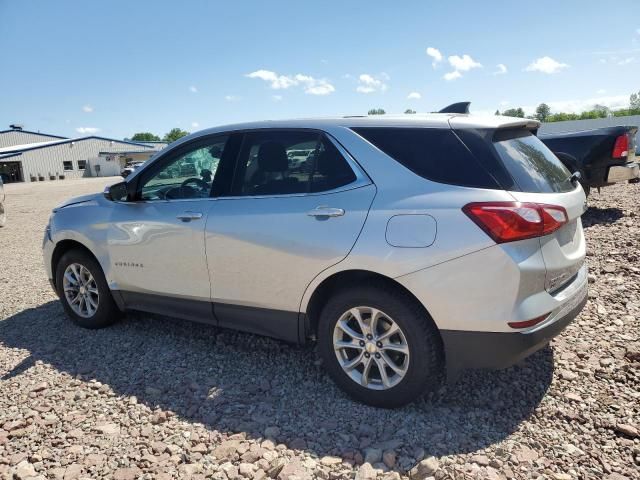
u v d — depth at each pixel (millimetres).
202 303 3920
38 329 4859
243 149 3799
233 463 2762
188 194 4031
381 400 3160
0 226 13000
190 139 4109
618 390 3246
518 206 2779
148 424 3148
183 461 2785
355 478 2578
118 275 4414
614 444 2750
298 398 3395
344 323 3271
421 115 3328
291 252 3348
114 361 4070
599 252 6125
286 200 3465
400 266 2953
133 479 2643
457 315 2863
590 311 4477
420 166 3092
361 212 3125
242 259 3586
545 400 3188
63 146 62031
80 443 2979
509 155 3023
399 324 3033
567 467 2590
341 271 3186
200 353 4152
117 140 67375
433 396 3328
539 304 2832
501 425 2975
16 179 58875
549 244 2932
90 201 4734
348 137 3354
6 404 3453
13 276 7129
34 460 2822
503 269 2758
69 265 4777
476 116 3270
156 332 4637
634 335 3965
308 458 2762
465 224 2828
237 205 3670
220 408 3309
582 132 8031
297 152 3531
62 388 3652
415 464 2674
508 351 2822
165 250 4023
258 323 3654
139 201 4305
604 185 7969
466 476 2549
